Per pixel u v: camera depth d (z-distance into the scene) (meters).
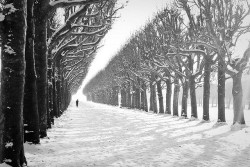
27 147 10.61
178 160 9.73
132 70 46.94
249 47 18.22
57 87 29.38
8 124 6.97
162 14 27.97
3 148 6.97
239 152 11.28
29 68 10.63
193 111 27.81
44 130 13.77
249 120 29.88
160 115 36.09
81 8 14.66
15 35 7.01
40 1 12.20
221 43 18.41
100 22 20.19
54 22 22.30
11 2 6.98
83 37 25.66
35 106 11.11
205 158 10.12
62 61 30.20
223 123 20.98
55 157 9.77
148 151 11.36
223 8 18.17
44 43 13.09
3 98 7.02
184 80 31.53
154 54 32.91
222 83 21.69
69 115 34.72
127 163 9.12
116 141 14.00
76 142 13.38
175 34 24.25
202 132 17.67
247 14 18.11
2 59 7.05
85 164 8.84
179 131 18.39
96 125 22.23
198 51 23.69
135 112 43.78
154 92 43.62
